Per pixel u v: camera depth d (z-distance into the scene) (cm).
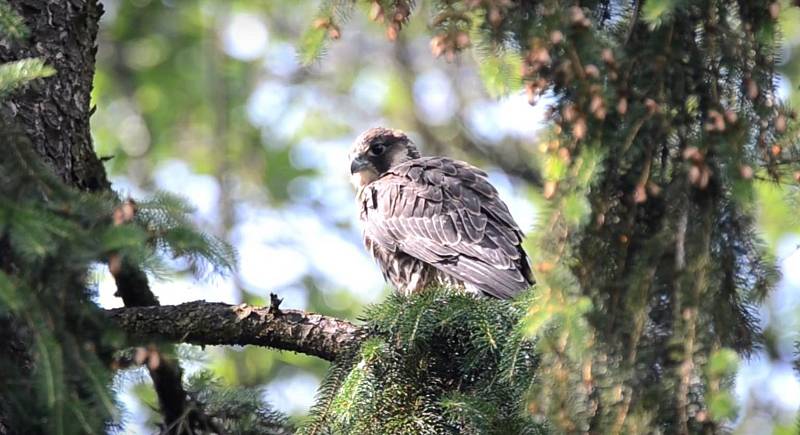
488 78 953
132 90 2638
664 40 857
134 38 2650
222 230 2422
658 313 861
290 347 1072
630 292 866
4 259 865
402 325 1042
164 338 1023
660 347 855
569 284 875
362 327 1064
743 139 841
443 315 1046
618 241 877
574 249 880
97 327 890
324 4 988
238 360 2097
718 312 839
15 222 816
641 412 848
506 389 1000
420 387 1018
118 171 2564
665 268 860
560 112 882
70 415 840
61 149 1163
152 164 2572
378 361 1024
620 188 879
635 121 855
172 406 1094
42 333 838
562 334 873
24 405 912
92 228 848
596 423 866
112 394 860
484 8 875
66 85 1180
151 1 2664
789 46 1889
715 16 857
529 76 873
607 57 848
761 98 855
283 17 2664
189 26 2644
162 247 862
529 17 884
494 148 2619
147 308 1070
